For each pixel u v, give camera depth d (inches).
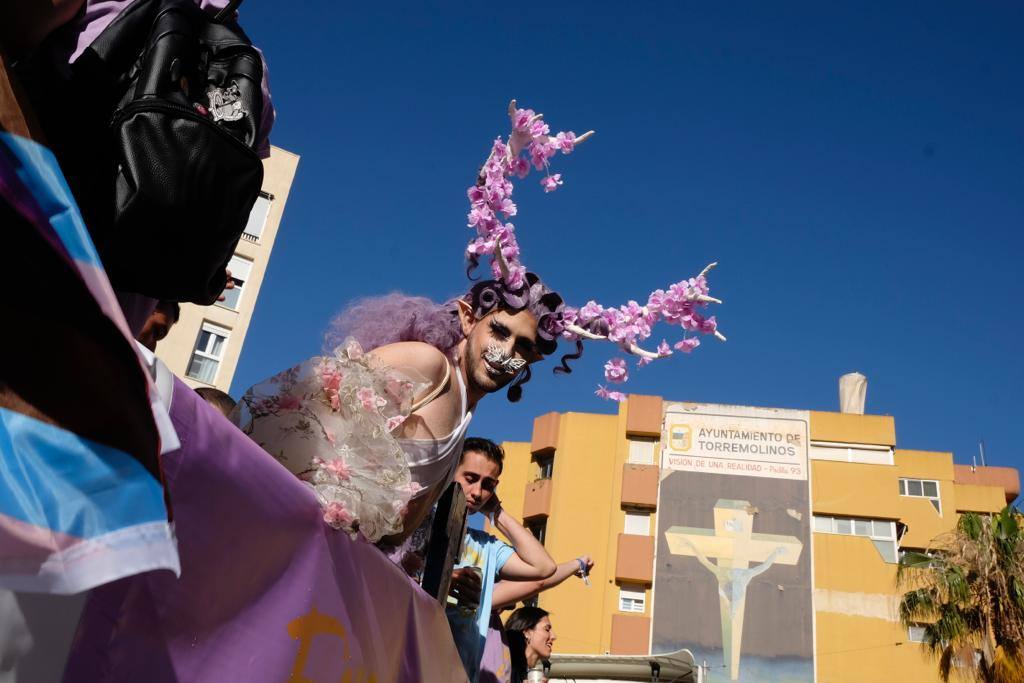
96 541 40.5
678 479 1542.8
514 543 172.4
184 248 62.1
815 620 1441.9
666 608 1462.8
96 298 44.4
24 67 61.3
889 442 1552.7
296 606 69.5
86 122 61.6
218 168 61.4
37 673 46.9
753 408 1581.0
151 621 54.5
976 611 958.4
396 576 91.7
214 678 59.7
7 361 42.0
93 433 42.8
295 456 79.0
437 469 106.4
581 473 1583.4
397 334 114.7
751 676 1416.1
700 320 139.9
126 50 64.8
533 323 124.6
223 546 60.8
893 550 1481.3
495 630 186.1
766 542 1491.1
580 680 534.6
